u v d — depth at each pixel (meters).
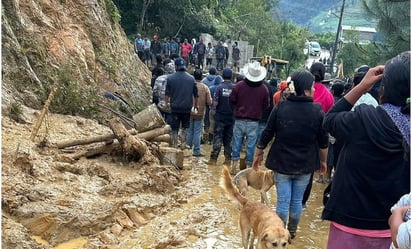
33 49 11.73
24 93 10.60
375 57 19.69
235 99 9.69
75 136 9.54
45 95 11.08
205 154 11.97
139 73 19.11
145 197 7.34
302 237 6.84
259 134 10.83
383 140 3.29
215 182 9.21
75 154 8.51
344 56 39.28
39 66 11.60
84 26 15.12
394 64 3.29
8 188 6.27
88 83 13.23
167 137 10.30
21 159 7.14
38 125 8.50
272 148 6.25
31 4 12.88
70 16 14.74
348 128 3.43
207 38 37.03
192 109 11.20
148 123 9.99
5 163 6.99
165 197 7.62
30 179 6.80
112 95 13.84
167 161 9.64
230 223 7.08
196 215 7.16
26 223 5.86
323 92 7.73
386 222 3.37
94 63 14.43
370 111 3.38
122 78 15.94
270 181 7.57
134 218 6.70
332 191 3.58
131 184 7.57
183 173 9.62
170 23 39.47
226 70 10.74
